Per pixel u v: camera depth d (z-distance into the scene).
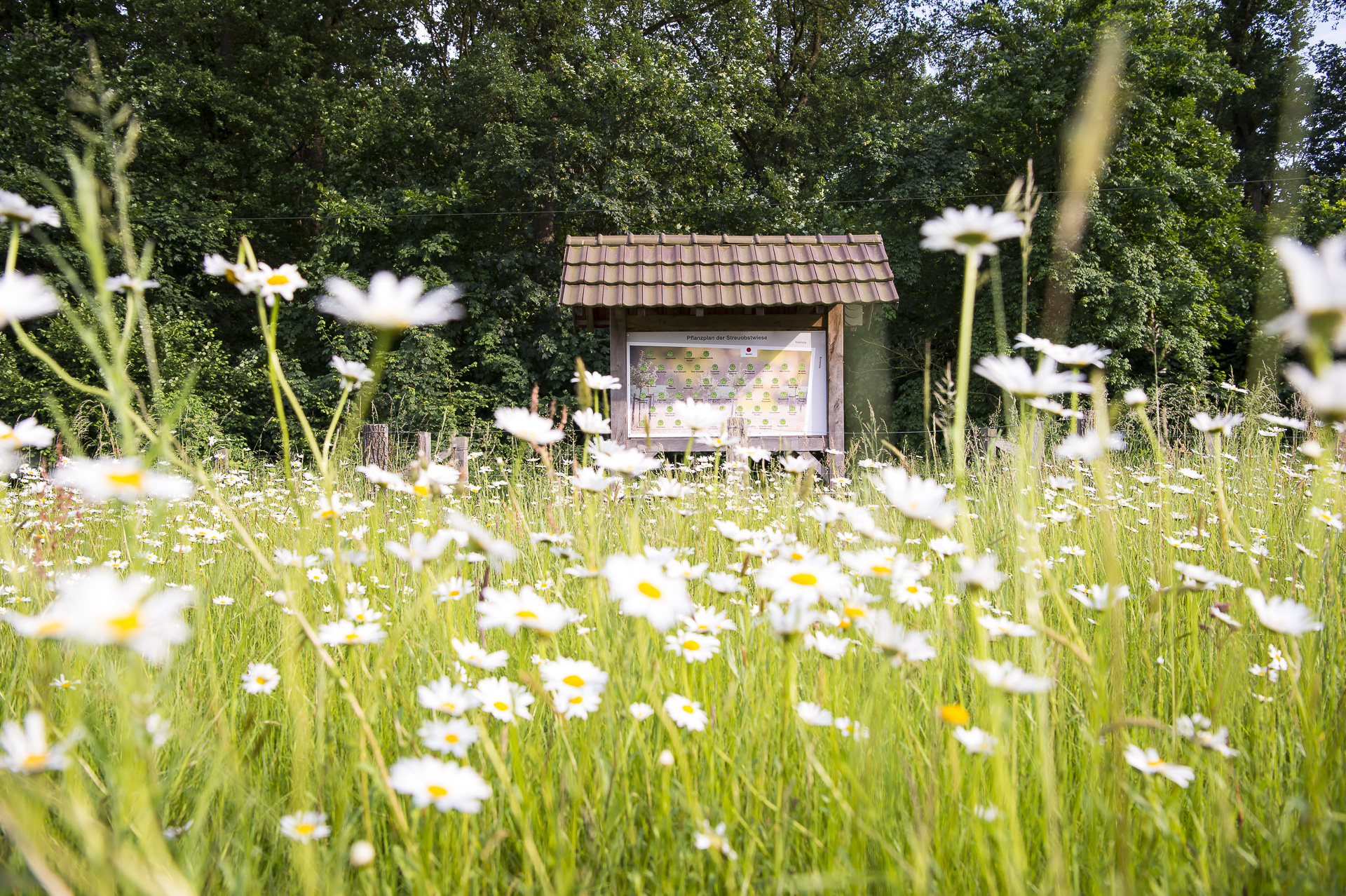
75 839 1.09
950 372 1.08
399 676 1.64
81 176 0.88
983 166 16.70
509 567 2.37
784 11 22.19
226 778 1.16
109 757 1.24
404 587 2.22
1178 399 7.19
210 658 1.66
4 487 3.81
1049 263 13.20
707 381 7.76
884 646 1.10
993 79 15.52
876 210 16.44
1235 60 21.80
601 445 1.43
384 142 16.72
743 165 21.38
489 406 15.11
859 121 21.89
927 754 1.24
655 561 1.19
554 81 17.59
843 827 1.12
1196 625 1.71
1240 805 1.29
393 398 13.75
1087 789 1.28
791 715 1.35
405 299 0.77
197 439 10.52
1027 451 1.13
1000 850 1.03
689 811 1.16
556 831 1.12
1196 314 14.69
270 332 1.15
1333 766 1.32
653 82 16.00
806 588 1.17
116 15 16.92
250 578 2.49
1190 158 16.23
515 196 16.02
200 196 15.95
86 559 2.91
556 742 1.28
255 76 17.42
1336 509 2.30
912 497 1.01
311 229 17.69
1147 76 14.84
